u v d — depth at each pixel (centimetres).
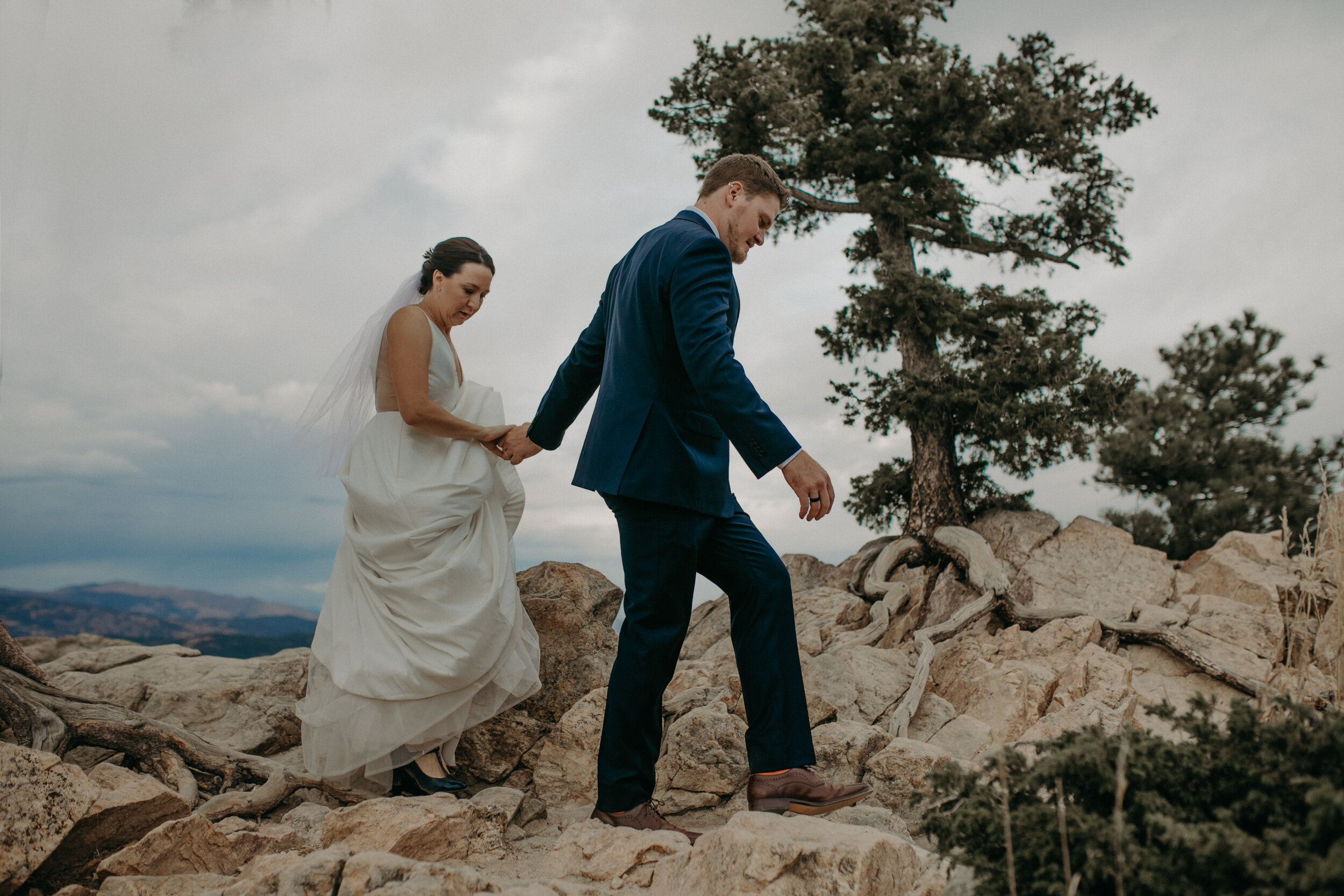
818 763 375
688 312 289
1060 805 167
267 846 282
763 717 299
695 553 301
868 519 997
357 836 280
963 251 1075
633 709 300
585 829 280
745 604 309
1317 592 324
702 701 431
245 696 485
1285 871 149
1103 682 505
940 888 235
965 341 923
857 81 995
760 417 277
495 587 344
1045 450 890
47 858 257
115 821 275
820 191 1071
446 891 212
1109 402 880
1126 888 164
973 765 374
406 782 348
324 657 341
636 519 302
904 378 912
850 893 215
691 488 298
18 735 339
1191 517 1592
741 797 361
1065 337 884
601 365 355
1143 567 761
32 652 657
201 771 366
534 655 379
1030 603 746
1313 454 1644
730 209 327
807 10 1142
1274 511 1552
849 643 654
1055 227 1052
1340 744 175
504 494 382
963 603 768
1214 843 156
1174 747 191
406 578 333
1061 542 818
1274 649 593
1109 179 1016
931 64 988
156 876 249
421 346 349
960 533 814
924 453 899
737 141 1033
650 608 301
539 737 409
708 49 1067
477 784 396
